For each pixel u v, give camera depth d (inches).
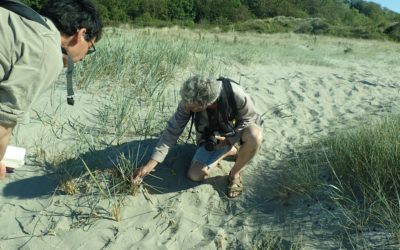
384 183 122.5
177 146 149.3
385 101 236.7
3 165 85.5
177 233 116.9
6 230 115.0
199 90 110.3
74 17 74.3
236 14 1542.8
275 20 1289.4
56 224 116.7
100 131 155.6
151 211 123.0
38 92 69.5
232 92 122.0
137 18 1003.3
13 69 66.4
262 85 244.4
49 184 129.6
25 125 149.7
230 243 115.3
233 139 128.6
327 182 133.0
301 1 2317.9
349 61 446.6
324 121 197.9
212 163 133.0
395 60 477.1
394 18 2839.6
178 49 263.3
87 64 205.2
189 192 130.9
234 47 423.2
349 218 113.7
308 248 109.5
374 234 109.5
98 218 119.1
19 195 125.8
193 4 1486.2
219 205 128.7
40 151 140.9
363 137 143.1
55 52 69.6
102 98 181.2
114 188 125.3
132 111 170.6
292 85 252.5
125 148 145.9
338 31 1125.1
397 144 130.7
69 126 156.6
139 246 111.7
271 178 141.3
